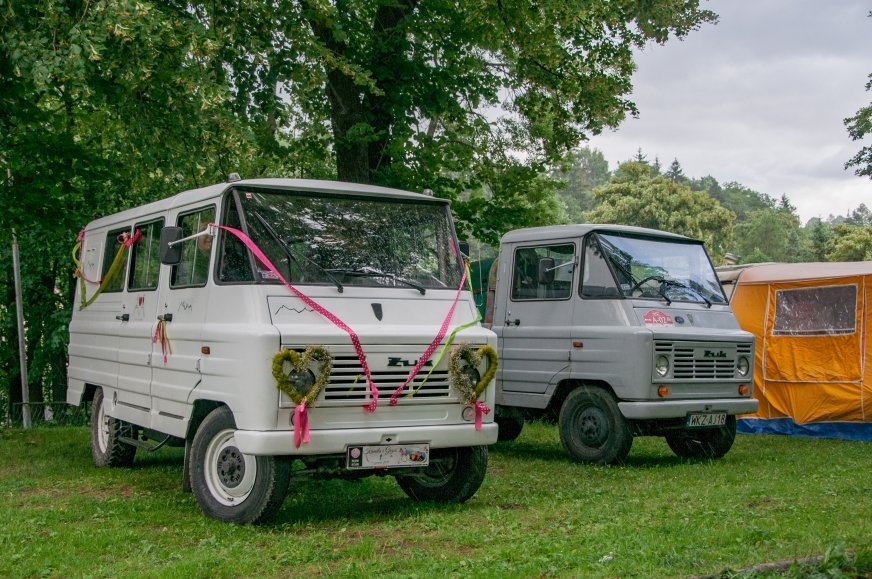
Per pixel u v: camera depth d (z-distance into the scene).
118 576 5.34
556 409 11.70
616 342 10.64
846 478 9.32
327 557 5.86
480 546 6.16
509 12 15.84
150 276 8.74
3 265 22.20
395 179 15.79
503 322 12.16
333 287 7.17
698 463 10.97
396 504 7.95
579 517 7.06
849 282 14.06
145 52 10.75
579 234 11.42
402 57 15.37
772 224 95.50
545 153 18.89
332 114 15.41
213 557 5.73
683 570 5.12
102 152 13.66
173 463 10.48
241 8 12.59
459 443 7.36
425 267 7.79
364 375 6.94
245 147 11.80
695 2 16.61
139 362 8.61
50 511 7.40
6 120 12.01
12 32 10.09
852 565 4.90
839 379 14.01
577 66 17.98
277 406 6.62
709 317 11.32
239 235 7.18
